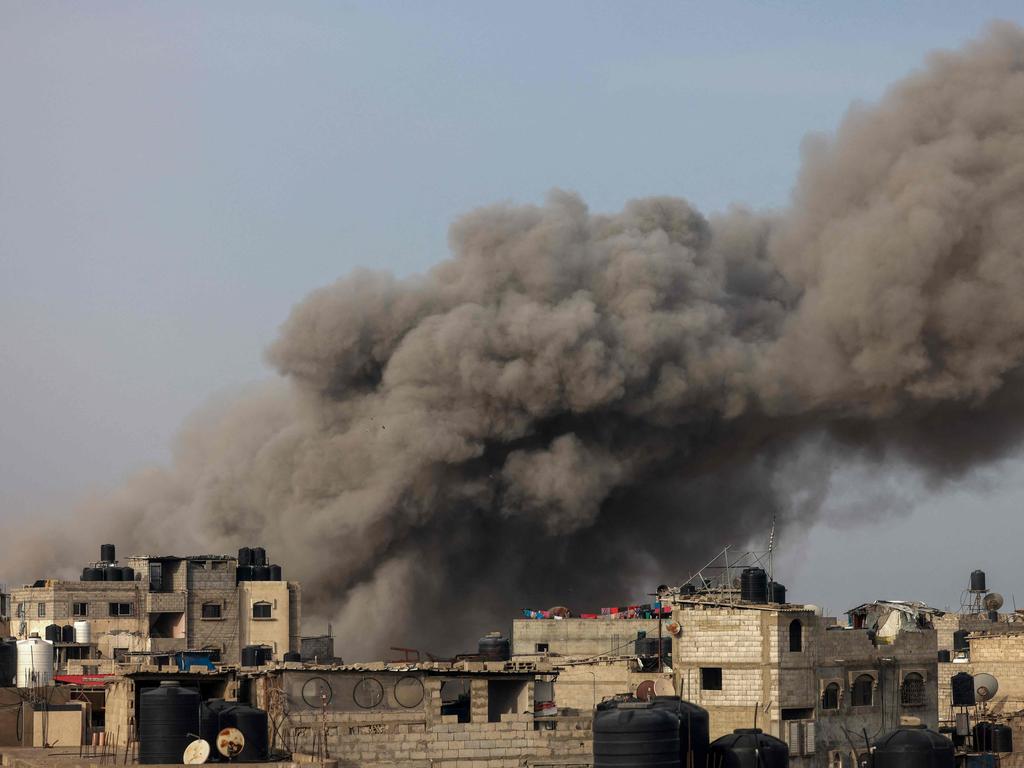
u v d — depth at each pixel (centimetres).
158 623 17538
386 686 9412
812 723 10294
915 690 11206
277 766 8300
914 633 11250
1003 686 13600
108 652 16725
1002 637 13662
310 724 9256
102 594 17175
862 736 10725
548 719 9562
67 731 10406
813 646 10462
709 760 8788
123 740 9975
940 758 9288
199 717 8606
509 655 13000
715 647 10362
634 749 8006
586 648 15300
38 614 17175
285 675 9356
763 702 10200
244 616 17662
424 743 9162
